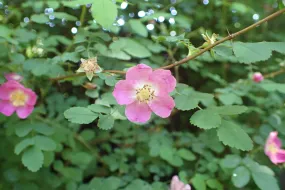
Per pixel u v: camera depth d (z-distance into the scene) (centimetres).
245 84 35
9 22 35
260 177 27
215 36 23
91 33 28
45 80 30
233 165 28
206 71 40
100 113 22
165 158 30
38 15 30
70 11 36
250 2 46
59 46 35
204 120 21
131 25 31
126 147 34
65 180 30
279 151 31
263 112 36
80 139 33
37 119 30
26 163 24
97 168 34
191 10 43
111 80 23
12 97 27
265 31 45
